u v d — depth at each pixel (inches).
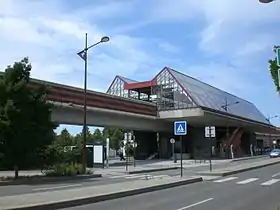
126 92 3319.4
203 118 2920.8
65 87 1940.2
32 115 1027.3
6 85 1009.5
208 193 688.4
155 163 2282.2
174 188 784.9
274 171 1320.1
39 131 1033.5
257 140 5816.9
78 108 1995.6
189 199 601.3
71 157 1668.3
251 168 1432.1
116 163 2292.1
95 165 1916.8
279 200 589.9
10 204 485.7
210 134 1222.9
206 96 3161.9
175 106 2847.0
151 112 2819.9
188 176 1060.5
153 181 863.7
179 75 2977.4
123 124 2564.0
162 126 3088.1
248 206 524.7
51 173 1121.4
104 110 2233.0
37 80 1715.1
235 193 687.7
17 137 991.6
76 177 1103.0
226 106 3334.2
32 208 469.4
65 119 2000.5
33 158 1021.2
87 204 547.8
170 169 1631.4
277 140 6254.9
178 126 978.7
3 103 1005.2
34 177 1058.1
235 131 3777.1
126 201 580.1
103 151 1748.3
